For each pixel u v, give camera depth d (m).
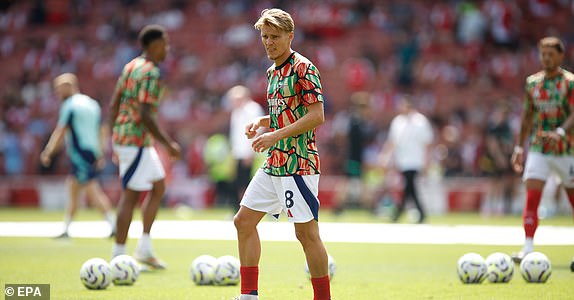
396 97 126.44
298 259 45.72
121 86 39.66
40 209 109.31
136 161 39.31
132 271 33.62
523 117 42.53
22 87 143.25
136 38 149.50
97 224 76.62
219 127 122.38
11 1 160.62
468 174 108.88
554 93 40.88
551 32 139.12
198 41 146.62
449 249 52.06
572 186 41.66
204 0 154.75
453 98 127.88
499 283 34.03
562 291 31.20
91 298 29.38
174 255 48.47
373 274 38.44
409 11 141.50
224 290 31.94
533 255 34.34
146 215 40.09
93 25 155.00
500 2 135.50
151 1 156.00
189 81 138.50
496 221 83.31
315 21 140.50
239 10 151.12
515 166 43.12
